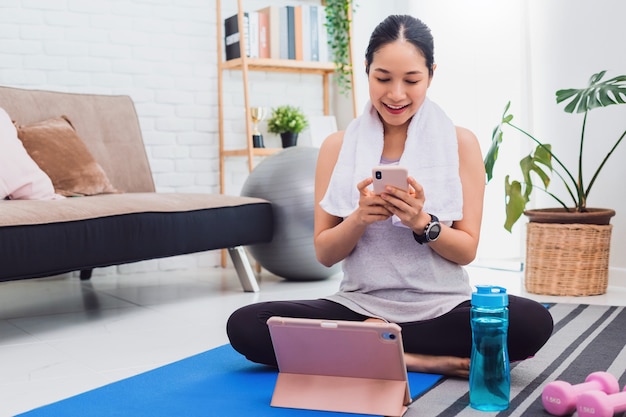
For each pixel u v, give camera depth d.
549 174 3.56
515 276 3.52
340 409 1.48
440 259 1.72
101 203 2.53
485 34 3.88
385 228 1.72
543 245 3.03
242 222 3.05
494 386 1.47
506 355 1.49
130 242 2.54
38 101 3.26
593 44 3.35
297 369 1.55
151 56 3.88
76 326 2.51
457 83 4.02
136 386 1.70
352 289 1.77
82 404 1.56
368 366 1.48
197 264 4.07
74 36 3.66
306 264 3.35
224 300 2.97
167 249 2.69
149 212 2.62
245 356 1.82
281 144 4.31
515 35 3.74
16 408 1.60
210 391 1.65
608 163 3.29
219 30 4.05
